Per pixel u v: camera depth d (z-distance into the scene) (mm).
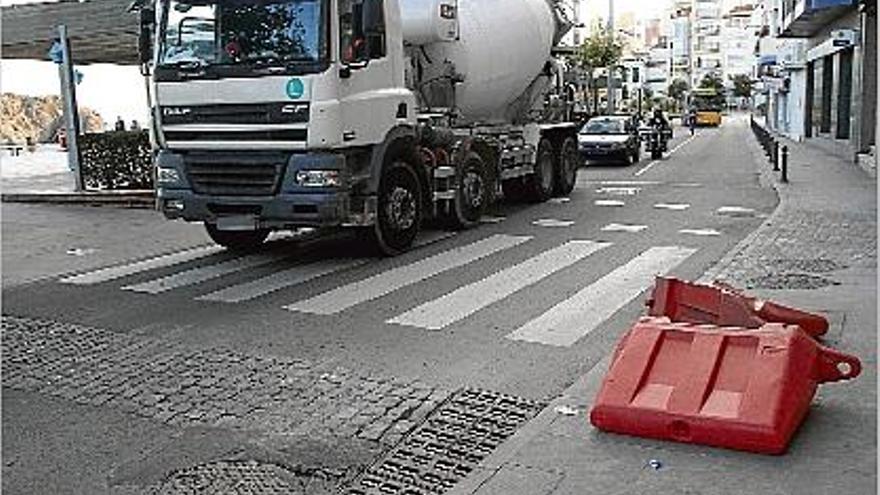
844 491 4590
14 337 8094
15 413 6168
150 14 11617
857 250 11594
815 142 38250
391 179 12031
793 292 9102
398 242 12211
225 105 11086
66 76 20984
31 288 10383
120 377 6910
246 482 5027
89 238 14656
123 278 10906
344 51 10992
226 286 10281
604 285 9984
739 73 135375
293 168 10898
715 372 5418
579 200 18609
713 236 13492
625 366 5570
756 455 5043
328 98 10766
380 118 11664
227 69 11016
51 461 5363
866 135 26531
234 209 11383
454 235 13828
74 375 6973
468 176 14398
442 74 14273
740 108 134125
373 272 10938
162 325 8477
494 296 9500
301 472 5164
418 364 7152
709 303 7012
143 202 19016
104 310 9141
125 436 5738
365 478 5078
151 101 11594
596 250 12281
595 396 6012
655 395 5383
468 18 14867
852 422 5469
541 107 18172
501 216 16078
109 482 5062
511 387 6605
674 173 26047
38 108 58312
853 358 5703
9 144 48281
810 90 42344
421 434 5723
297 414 6086
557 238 13398
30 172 31781
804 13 30656
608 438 5355
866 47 26094
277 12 10875
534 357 7320
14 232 15633
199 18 11234
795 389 5234
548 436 5414
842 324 7793
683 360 5547
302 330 8219
